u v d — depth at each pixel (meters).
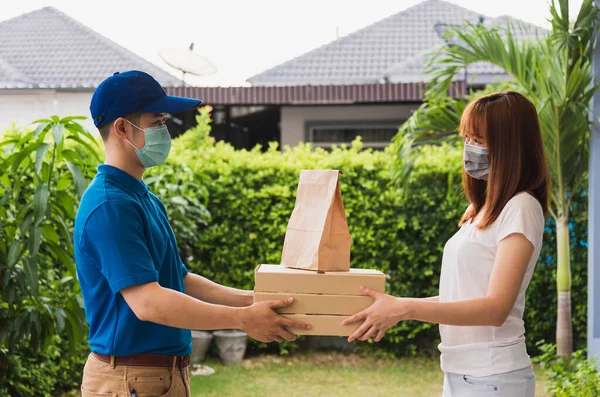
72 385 4.93
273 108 9.63
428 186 6.01
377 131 9.24
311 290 1.94
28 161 3.62
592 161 4.82
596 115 4.79
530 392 2.02
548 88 4.85
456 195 5.96
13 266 3.42
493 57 5.19
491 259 1.97
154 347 1.99
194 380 5.47
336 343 6.45
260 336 1.93
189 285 2.40
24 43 10.12
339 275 1.94
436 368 5.89
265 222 6.19
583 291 5.86
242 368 5.88
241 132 9.83
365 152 6.20
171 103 2.06
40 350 3.83
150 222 2.04
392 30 11.71
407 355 6.27
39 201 3.36
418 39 11.44
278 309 1.94
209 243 6.18
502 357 1.98
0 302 3.59
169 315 1.87
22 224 3.40
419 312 1.88
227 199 6.16
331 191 2.01
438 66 5.57
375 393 5.20
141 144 2.06
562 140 4.92
